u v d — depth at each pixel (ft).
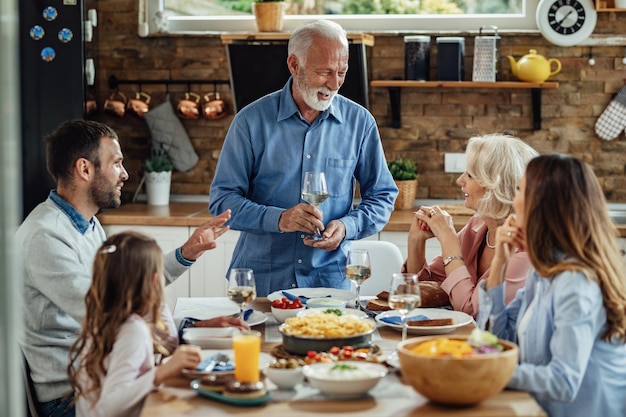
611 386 6.95
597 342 6.90
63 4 14.34
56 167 8.77
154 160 15.90
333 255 10.36
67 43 14.42
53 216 8.63
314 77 9.82
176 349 7.11
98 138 8.82
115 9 16.21
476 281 9.41
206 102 16.11
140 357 6.54
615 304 6.74
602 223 6.91
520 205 7.22
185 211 15.06
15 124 4.45
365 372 6.25
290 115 10.24
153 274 6.71
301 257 10.21
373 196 10.71
